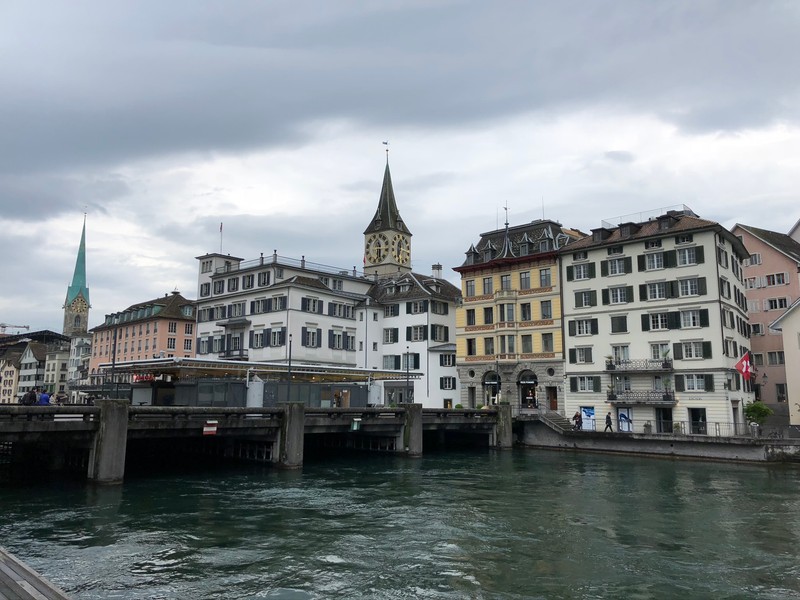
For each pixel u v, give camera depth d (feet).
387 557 59.31
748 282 211.61
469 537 67.51
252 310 231.30
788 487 103.76
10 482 98.17
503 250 210.79
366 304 241.76
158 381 161.17
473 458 150.00
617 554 61.05
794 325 165.89
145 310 322.34
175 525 70.85
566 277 193.26
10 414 84.43
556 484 106.73
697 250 168.14
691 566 57.06
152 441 136.05
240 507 82.28
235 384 134.51
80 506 80.53
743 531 71.10
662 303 172.86
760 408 144.97
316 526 71.82
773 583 52.37
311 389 148.05
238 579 51.96
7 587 27.43
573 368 188.24
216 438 138.41
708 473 121.90
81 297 594.24
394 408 147.02
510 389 201.26
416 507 84.33
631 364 174.70
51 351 466.70
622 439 157.99
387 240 329.93
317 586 50.62
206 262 259.60
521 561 58.39
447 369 227.81
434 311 234.58
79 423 93.20
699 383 164.35
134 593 48.16
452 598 48.19
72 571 53.26
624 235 183.11
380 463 137.08
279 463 120.57
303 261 240.73
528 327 200.54
